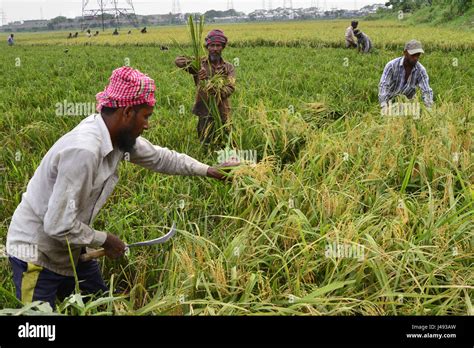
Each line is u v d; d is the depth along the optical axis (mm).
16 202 4895
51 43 45844
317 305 3066
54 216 2812
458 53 17953
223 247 3707
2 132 7633
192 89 10141
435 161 4773
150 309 2957
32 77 15328
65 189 2801
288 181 4445
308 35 29609
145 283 3721
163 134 6832
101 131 2922
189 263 3230
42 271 3115
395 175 4750
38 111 8828
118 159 3096
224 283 3188
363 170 4746
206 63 6266
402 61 6672
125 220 4246
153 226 4105
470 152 5094
